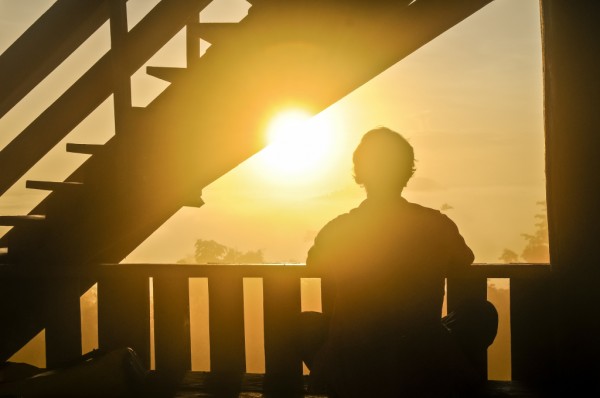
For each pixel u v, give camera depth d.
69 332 4.44
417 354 2.32
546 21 3.58
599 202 3.44
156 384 3.76
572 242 3.50
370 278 2.41
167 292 4.15
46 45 4.79
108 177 4.84
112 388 3.59
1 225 4.77
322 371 2.44
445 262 2.45
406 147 2.51
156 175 4.80
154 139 4.79
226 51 4.70
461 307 2.84
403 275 2.39
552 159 3.54
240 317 4.03
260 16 4.63
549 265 3.62
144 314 4.23
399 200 2.52
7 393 3.58
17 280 4.51
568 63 3.47
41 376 3.61
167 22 4.72
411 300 2.37
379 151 2.49
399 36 4.59
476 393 3.56
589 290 3.47
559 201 3.52
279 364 3.97
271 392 3.76
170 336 4.14
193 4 4.73
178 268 4.11
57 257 5.03
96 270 4.29
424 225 2.44
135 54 4.74
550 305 3.66
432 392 2.31
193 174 4.81
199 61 4.75
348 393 2.37
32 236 5.07
